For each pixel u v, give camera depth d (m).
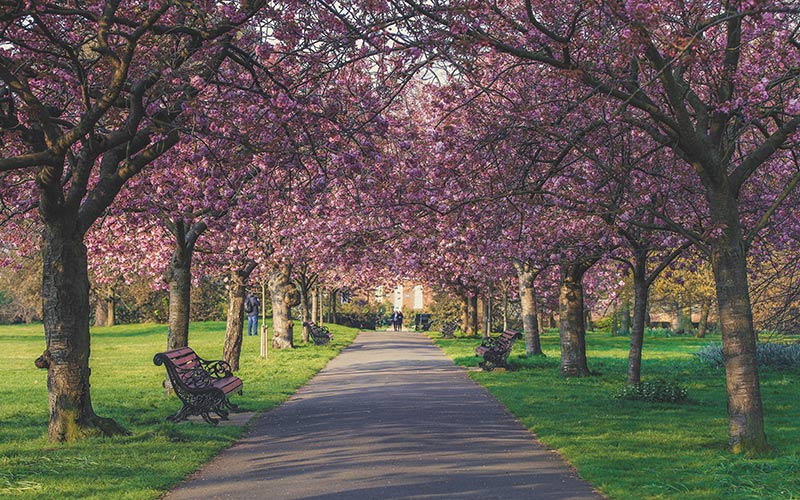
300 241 24.95
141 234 22.20
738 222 11.00
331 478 9.06
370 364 28.48
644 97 11.27
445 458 10.34
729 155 11.48
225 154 13.12
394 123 15.53
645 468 9.70
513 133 12.90
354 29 10.98
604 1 9.51
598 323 68.31
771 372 25.44
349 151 12.77
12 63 12.12
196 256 24.19
